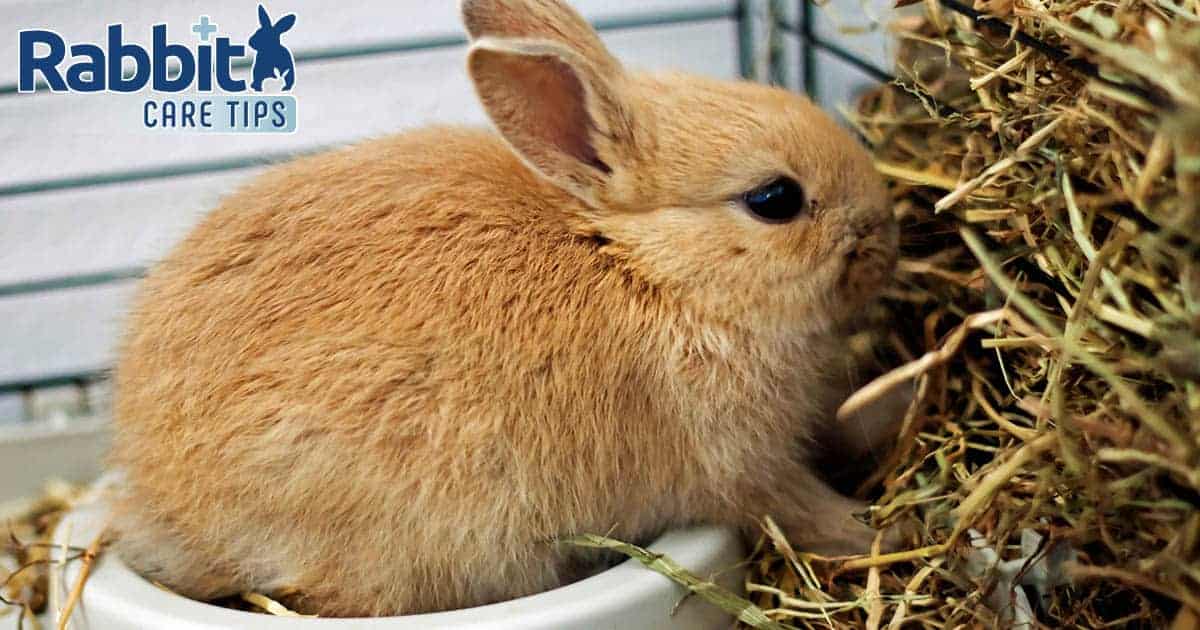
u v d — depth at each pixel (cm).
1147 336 29
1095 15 30
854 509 35
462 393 33
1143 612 30
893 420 37
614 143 34
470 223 34
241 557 34
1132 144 29
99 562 35
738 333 35
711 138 34
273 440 33
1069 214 31
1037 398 32
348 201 34
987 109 34
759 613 32
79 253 47
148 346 34
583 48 35
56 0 45
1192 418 28
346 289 33
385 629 31
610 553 35
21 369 47
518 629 31
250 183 36
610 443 34
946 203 33
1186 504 28
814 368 36
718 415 34
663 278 34
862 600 33
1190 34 28
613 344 34
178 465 33
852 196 34
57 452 44
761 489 35
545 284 34
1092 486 29
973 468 34
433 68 47
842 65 43
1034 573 32
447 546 33
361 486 33
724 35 47
